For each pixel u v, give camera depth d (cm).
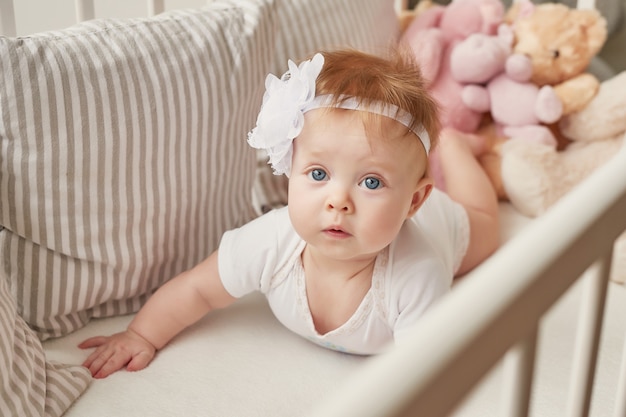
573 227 43
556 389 89
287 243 91
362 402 30
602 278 48
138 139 94
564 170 137
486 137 149
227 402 86
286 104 80
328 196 79
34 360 82
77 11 111
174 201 99
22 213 89
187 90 98
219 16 106
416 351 33
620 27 163
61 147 88
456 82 149
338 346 95
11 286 91
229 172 107
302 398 87
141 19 101
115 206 94
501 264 39
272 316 103
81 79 89
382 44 146
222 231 109
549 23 148
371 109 79
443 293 88
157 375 89
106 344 93
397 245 89
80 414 82
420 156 83
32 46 88
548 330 101
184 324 95
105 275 95
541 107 142
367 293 88
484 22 150
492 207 121
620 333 100
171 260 103
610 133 144
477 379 35
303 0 132
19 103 86
